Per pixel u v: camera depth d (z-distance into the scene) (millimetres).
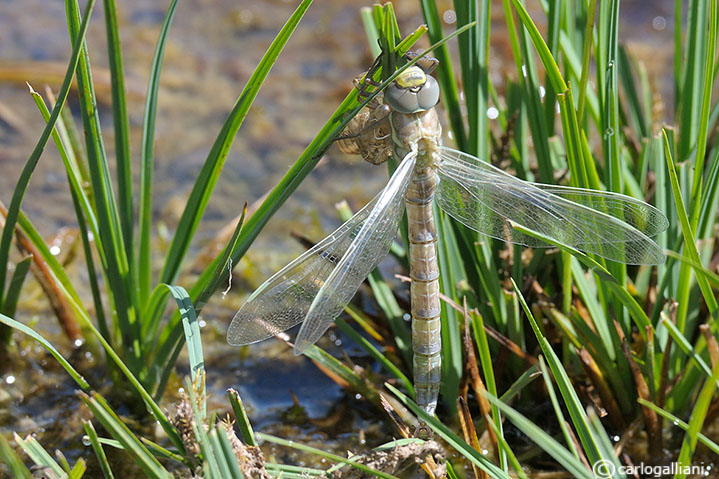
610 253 1139
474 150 1159
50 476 1119
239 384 1177
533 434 1111
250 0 1471
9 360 1174
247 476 1111
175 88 1285
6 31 1310
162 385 1156
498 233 1146
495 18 1376
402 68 1113
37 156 1134
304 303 1128
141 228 1153
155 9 1427
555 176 1170
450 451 1154
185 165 1252
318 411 1169
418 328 1141
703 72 1163
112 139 1258
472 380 1154
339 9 1451
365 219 1131
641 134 1197
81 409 1165
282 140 1266
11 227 1148
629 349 1146
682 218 1125
